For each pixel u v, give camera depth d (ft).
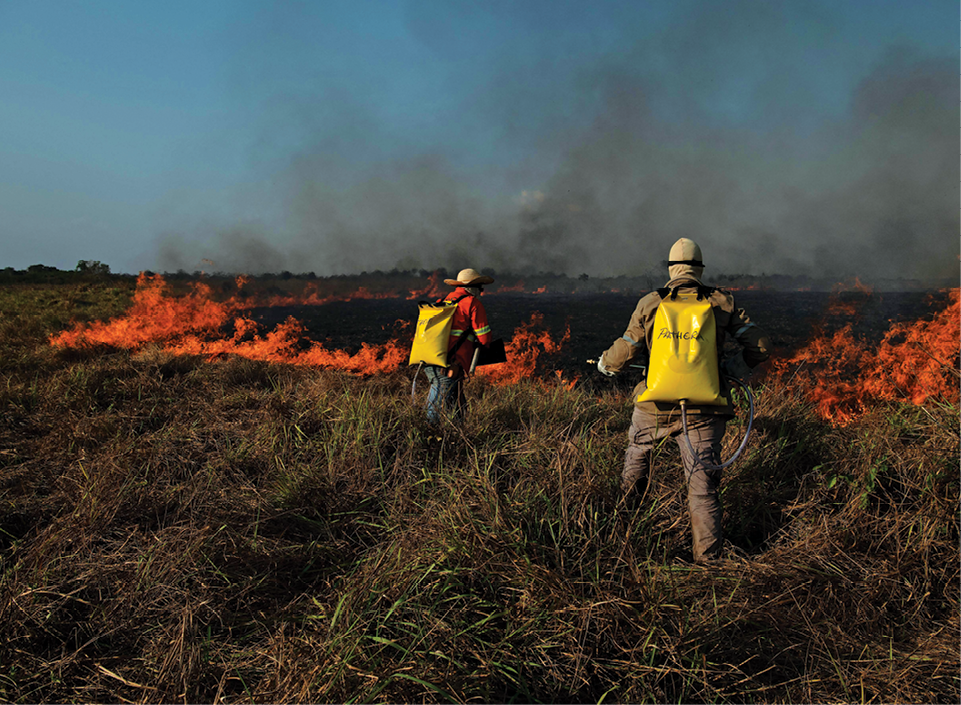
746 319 9.15
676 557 8.80
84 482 11.55
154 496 10.91
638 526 8.96
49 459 13.23
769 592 7.75
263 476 12.12
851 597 7.79
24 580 8.18
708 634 6.90
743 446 8.86
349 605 7.36
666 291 9.51
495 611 7.59
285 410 15.05
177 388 19.35
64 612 7.88
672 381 8.77
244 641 7.47
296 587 8.75
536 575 7.62
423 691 6.16
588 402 16.80
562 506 9.21
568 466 10.71
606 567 8.21
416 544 8.80
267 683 6.46
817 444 11.78
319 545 9.45
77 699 6.59
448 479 10.81
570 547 8.77
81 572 8.63
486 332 15.03
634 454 10.07
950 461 9.63
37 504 10.98
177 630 7.36
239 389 18.90
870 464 10.28
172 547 9.04
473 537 8.52
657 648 6.82
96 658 7.22
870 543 8.90
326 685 6.00
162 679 6.57
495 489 9.55
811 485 10.64
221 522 9.75
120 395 18.45
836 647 6.96
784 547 8.94
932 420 11.46
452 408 14.92
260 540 9.46
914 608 7.79
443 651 6.81
